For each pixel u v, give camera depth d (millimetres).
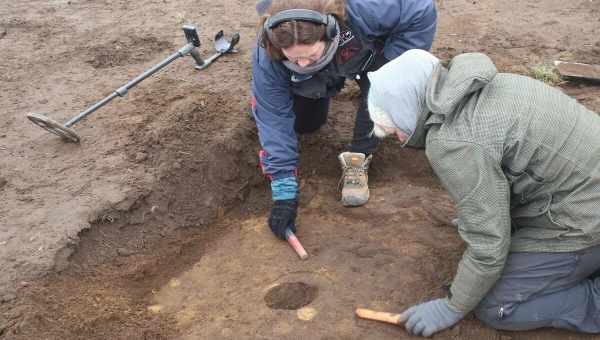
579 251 2119
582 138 1954
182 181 3387
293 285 2777
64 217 3004
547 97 1965
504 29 4953
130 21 5371
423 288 2668
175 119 3748
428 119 1943
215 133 3637
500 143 1871
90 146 3576
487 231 1981
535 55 4504
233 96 4031
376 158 3705
